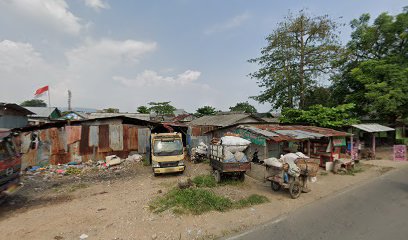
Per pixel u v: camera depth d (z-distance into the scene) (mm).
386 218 6500
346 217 6699
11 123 22031
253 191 9445
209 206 7477
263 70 25172
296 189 8703
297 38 24266
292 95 24016
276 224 6355
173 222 6512
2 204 8664
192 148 18281
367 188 9617
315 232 5828
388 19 20484
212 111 51500
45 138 15555
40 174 13547
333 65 22625
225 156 10234
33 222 6910
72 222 6785
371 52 21797
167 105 51625
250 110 54969
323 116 16891
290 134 12320
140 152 18547
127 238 5691
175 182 11133
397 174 12000
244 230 6035
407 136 23344
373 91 18156
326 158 13766
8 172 7996
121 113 36594
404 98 17469
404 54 20359
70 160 16328
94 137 17109
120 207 7891
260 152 14500
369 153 17188
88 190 10383
